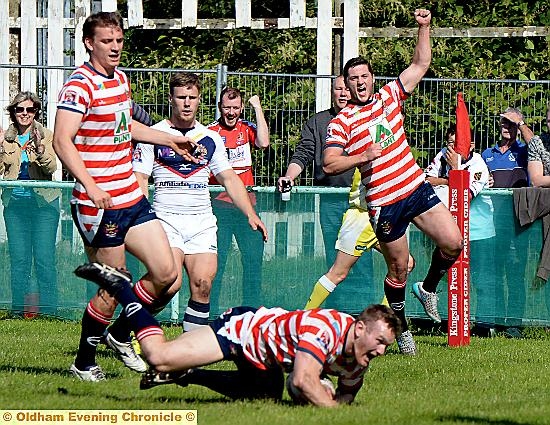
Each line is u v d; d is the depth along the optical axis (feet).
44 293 113.50
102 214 72.43
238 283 109.91
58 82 144.05
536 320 107.34
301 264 108.99
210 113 130.41
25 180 113.60
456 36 145.48
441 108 123.85
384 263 108.58
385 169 89.76
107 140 72.08
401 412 62.80
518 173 115.55
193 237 83.92
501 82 119.96
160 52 168.86
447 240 90.02
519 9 164.96
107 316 75.51
